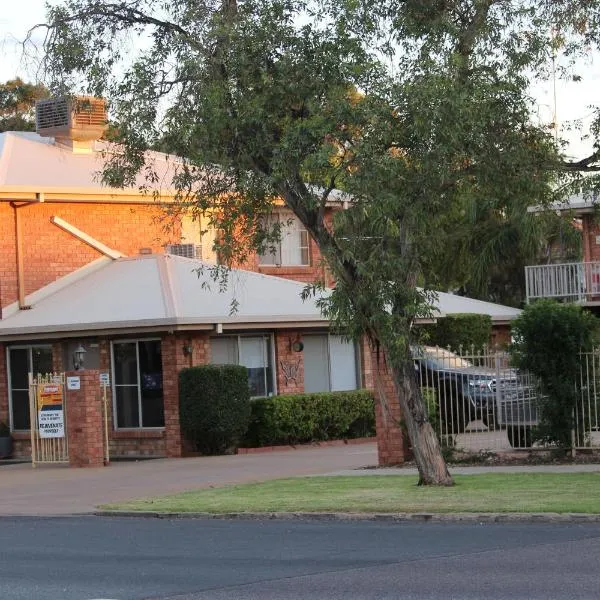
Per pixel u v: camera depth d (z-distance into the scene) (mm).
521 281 48188
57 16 19766
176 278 32500
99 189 33844
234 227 20969
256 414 30547
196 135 18922
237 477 23453
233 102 18938
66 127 36531
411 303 18594
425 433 19609
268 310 31703
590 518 15289
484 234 44094
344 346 34344
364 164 17938
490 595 10602
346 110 18094
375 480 20969
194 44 19234
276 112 19000
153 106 19641
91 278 33719
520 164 19484
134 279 32656
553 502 16562
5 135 37031
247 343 32156
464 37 19125
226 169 19109
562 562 12234
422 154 18188
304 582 11805
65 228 33844
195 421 29328
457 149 18562
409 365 19641
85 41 19734
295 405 30828
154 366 30953
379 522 16562
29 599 11500
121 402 31516
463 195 19953
